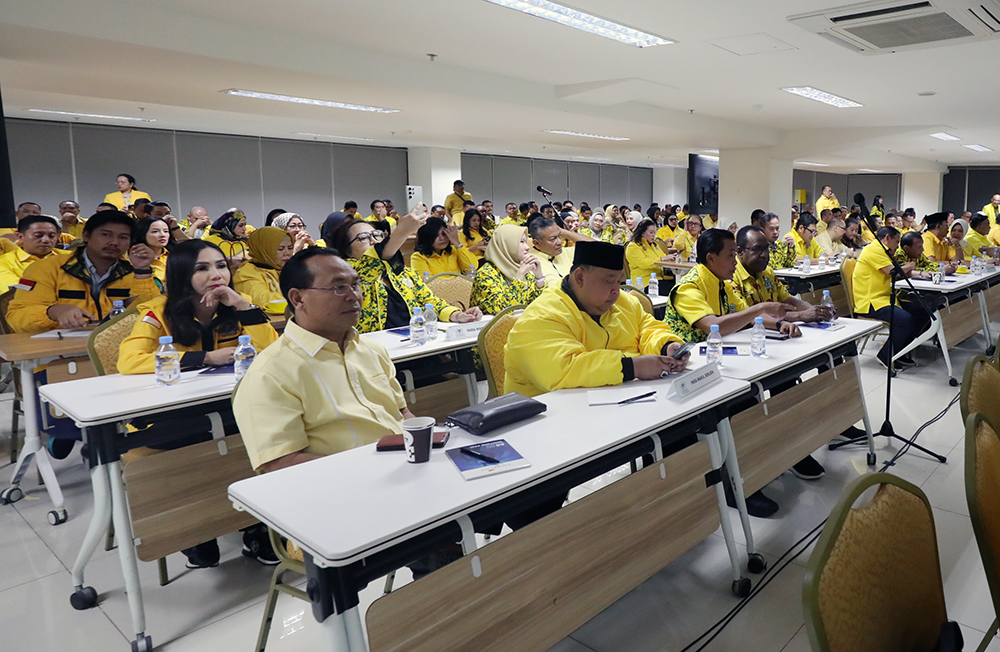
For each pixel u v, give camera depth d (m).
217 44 4.95
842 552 0.95
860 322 3.30
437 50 5.89
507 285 4.04
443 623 1.34
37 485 3.18
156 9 4.63
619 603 2.15
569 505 1.62
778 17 4.79
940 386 4.57
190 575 2.37
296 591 1.60
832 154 12.87
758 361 2.50
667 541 1.91
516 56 6.10
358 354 1.96
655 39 5.43
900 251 5.23
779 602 2.13
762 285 3.58
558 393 2.11
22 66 5.27
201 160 11.00
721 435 2.19
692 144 11.83
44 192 9.56
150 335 2.42
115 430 1.95
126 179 8.62
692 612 2.09
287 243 3.97
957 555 2.39
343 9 4.67
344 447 1.81
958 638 1.06
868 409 4.10
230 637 2.01
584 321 2.29
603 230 9.38
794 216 11.22
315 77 5.74
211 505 2.11
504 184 15.58
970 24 4.91
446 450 1.62
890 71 6.59
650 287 5.15
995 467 1.30
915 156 16.34
